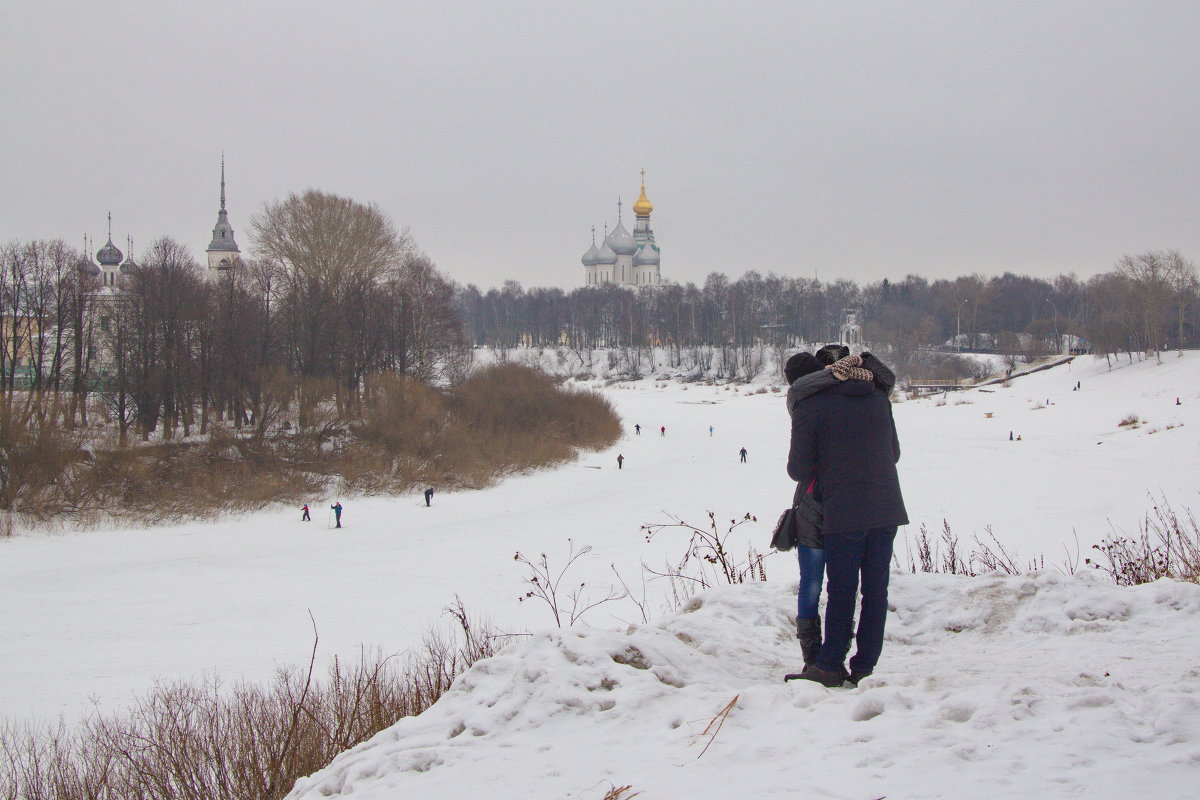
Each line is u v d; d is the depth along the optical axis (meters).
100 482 47.16
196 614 26.86
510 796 3.56
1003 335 140.50
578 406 80.12
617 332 182.38
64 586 32.09
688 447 79.56
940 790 3.22
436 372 82.94
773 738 3.85
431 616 24.73
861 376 5.49
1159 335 114.06
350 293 73.31
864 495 5.37
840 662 5.41
